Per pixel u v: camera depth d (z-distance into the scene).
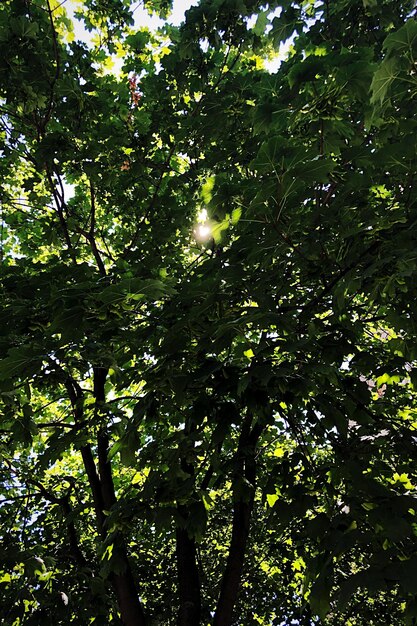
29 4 5.65
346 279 2.84
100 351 3.49
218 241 3.04
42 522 6.98
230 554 5.24
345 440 3.27
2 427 3.66
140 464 3.43
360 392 3.52
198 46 5.63
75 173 6.85
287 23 5.39
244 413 4.52
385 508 2.08
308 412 3.40
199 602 5.24
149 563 7.38
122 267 3.56
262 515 7.74
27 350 2.82
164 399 3.35
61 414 7.91
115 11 6.51
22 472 6.54
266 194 2.39
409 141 2.62
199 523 2.87
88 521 7.82
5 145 6.58
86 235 6.82
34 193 6.84
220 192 2.98
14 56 5.21
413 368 3.89
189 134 5.67
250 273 3.02
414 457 3.31
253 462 3.50
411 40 2.08
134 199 6.48
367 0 4.69
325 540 2.10
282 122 3.70
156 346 3.68
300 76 3.40
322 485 2.86
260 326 2.84
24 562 4.57
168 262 5.73
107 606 5.38
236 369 2.89
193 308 2.98
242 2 5.16
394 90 2.44
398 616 5.82
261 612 7.47
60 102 6.11
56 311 3.16
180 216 5.83
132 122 6.66
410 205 2.98
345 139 3.93
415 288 3.12
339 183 3.57
